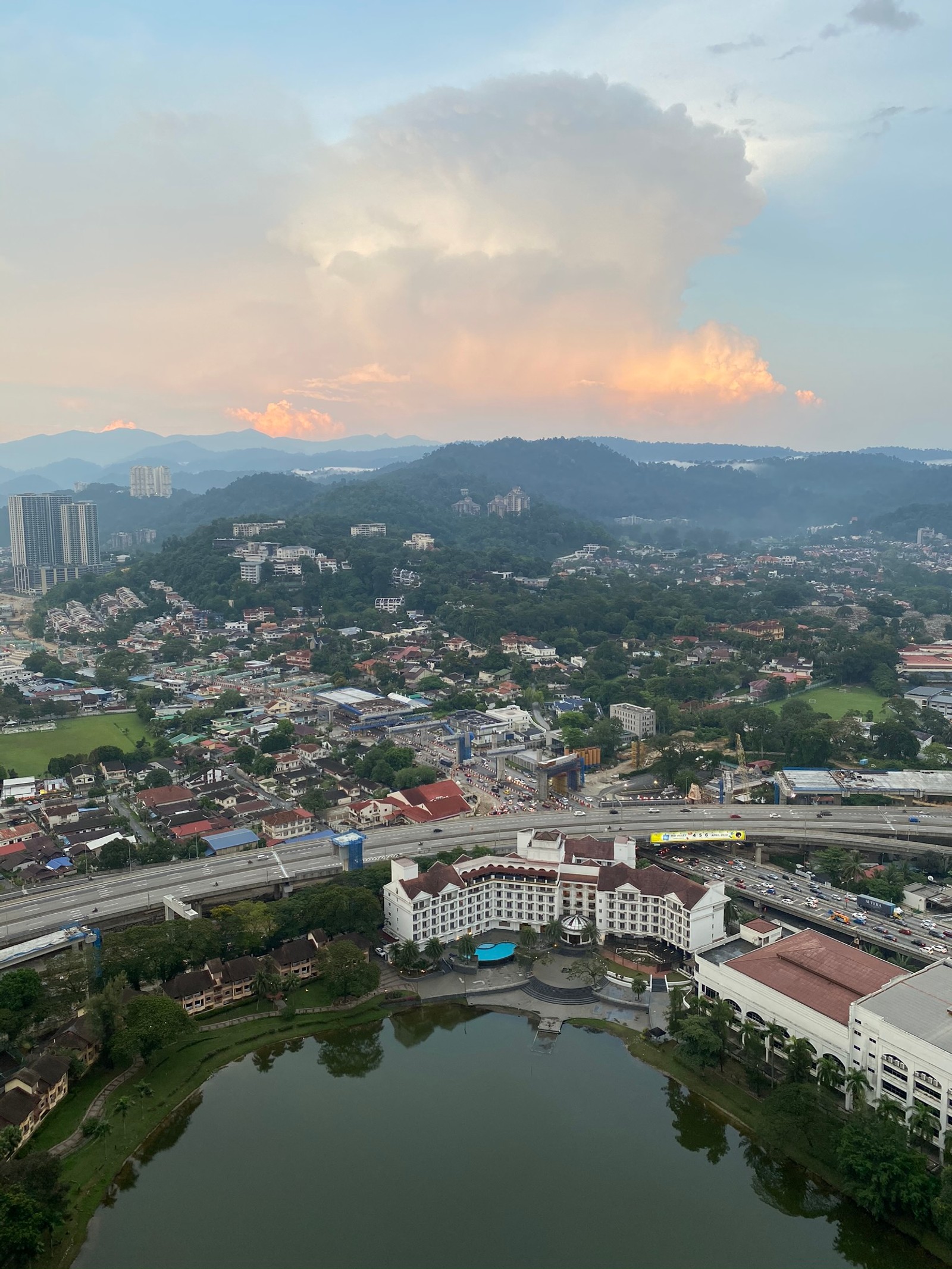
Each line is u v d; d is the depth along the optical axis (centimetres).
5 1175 19750
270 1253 19500
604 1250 19688
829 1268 19325
